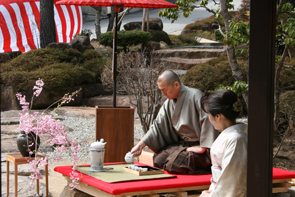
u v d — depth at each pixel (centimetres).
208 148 290
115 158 358
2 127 716
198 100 301
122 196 232
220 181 179
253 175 145
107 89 1085
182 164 290
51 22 1371
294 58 350
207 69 827
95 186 246
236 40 471
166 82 305
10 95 968
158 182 252
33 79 984
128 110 363
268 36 137
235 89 472
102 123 354
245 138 177
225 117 185
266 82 139
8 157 327
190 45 1609
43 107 985
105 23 2622
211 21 1889
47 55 1123
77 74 1046
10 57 1420
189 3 571
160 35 1595
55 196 341
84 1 321
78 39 1241
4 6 1454
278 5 371
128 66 596
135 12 2655
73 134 670
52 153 534
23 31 1484
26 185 367
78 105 1042
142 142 325
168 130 326
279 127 315
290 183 280
